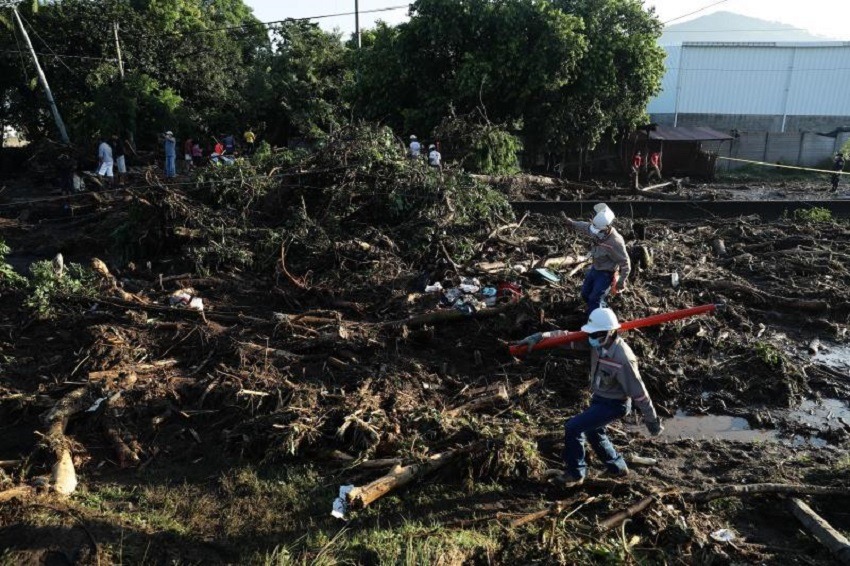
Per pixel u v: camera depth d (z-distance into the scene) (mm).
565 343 5051
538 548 4078
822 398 6730
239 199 10750
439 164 14648
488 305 7973
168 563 3980
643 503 4543
